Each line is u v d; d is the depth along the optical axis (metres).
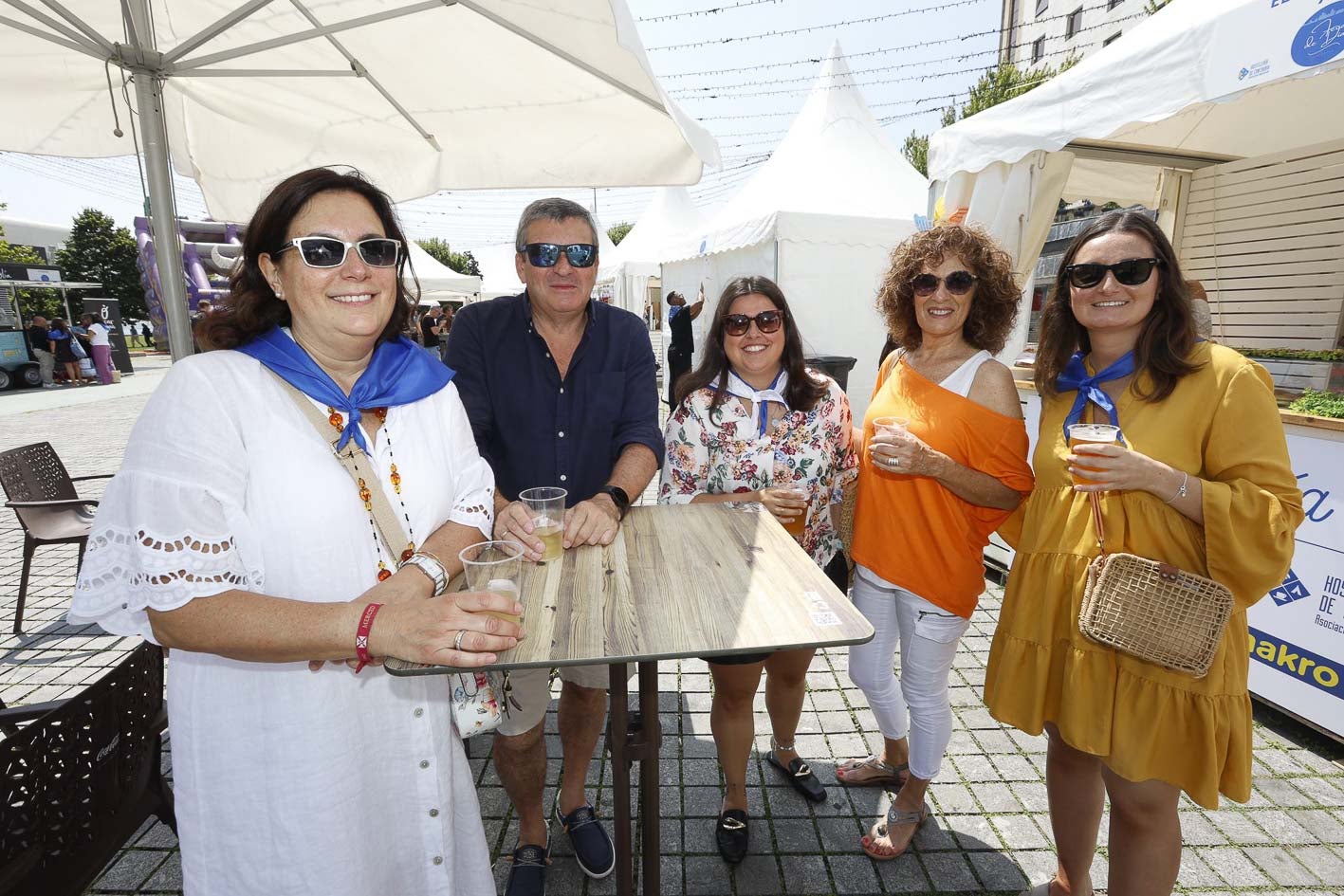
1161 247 1.51
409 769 1.39
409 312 1.48
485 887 1.59
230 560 1.09
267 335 1.27
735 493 2.14
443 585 1.27
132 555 1.06
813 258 8.09
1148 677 1.50
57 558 5.05
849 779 2.55
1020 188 4.25
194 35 2.58
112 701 1.63
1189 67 2.98
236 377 1.16
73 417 11.69
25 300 23.92
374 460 1.31
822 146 9.09
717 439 2.18
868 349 8.56
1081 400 1.66
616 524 1.67
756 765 2.67
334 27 2.32
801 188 8.60
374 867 1.33
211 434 1.09
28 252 26.61
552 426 2.12
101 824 1.60
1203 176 5.12
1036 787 2.54
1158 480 1.43
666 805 2.47
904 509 1.99
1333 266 4.45
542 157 2.99
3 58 2.60
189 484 1.05
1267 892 2.06
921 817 2.22
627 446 2.02
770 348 2.09
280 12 2.50
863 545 2.11
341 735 1.25
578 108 2.71
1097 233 1.58
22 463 3.87
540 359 2.10
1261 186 4.77
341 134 3.13
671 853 2.26
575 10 1.84
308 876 1.24
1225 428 1.46
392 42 2.51
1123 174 5.41
